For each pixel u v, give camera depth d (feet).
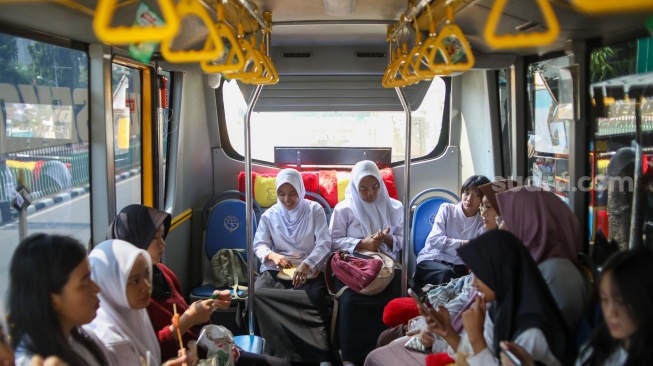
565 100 10.74
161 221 9.04
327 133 17.63
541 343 6.42
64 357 5.96
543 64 11.80
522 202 8.00
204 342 8.73
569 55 10.32
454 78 17.04
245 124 12.16
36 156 8.54
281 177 14.26
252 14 9.33
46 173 8.82
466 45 6.78
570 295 7.38
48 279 5.96
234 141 17.70
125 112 11.68
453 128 17.38
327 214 16.19
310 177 16.58
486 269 6.81
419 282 14.05
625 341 5.88
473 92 15.83
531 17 9.05
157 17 8.32
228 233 15.49
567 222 7.98
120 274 7.09
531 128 12.57
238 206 15.58
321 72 16.69
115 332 7.19
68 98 9.40
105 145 10.18
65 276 6.00
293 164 17.34
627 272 5.71
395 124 17.61
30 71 8.38
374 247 13.80
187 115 15.43
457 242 14.06
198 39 10.98
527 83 12.50
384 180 16.65
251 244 12.66
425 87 17.24
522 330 6.55
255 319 13.43
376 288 12.87
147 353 6.85
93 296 6.30
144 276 7.33
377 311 12.96
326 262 13.69
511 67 12.53
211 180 17.53
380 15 11.91
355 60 16.61
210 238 15.49
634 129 8.93
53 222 9.06
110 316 7.23
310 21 12.56
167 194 14.64
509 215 8.11
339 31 14.48
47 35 8.74
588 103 10.33
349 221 14.65
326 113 17.48
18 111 8.07
